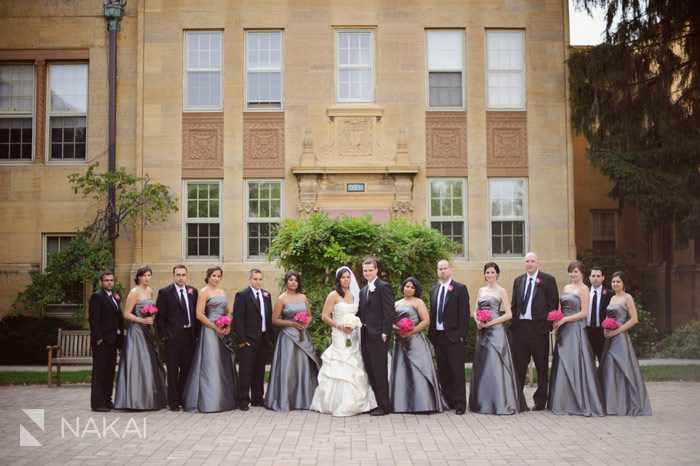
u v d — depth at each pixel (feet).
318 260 49.29
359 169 70.03
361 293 37.68
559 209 71.51
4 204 71.92
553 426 33.55
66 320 67.51
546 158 71.82
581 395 36.65
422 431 32.40
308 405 38.60
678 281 72.23
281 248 50.55
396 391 37.24
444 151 71.77
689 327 63.10
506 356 37.52
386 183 70.69
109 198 69.31
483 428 33.06
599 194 79.41
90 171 68.95
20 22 72.74
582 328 37.55
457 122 71.97
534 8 72.64
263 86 72.18
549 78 72.33
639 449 28.50
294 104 71.51
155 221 70.23
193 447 29.12
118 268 70.08
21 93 73.46
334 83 71.87
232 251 70.64
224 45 71.97
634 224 79.46
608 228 79.82
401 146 71.05
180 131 71.36
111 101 71.46
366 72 72.43
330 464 26.17
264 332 39.37
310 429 32.96
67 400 42.01
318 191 70.44
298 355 38.96
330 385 37.06
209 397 37.70
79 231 68.85
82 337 50.21
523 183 71.97
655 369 51.88
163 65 71.67
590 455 27.48
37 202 71.87
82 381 49.60
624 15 65.51
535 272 38.63
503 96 72.74
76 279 66.85
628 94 66.13
